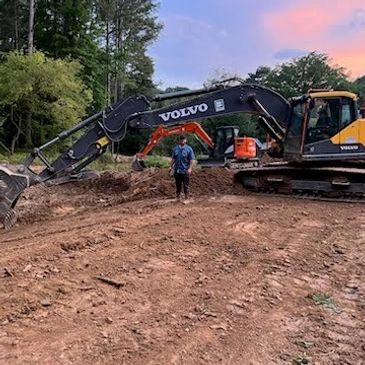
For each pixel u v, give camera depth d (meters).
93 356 4.00
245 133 38.59
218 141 20.45
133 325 4.62
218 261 6.77
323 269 6.62
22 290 5.35
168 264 6.53
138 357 4.02
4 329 4.43
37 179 10.81
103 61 42.06
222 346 4.28
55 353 4.04
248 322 4.82
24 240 8.17
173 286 5.72
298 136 12.82
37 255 6.71
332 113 12.48
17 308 4.88
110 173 18.58
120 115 12.17
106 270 6.17
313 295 5.64
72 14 37.50
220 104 13.38
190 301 5.29
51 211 12.46
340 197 12.41
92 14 42.22
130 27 48.88
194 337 4.43
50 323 4.60
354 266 6.78
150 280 5.87
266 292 5.68
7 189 9.68
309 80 54.56
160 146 39.75
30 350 4.07
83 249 7.15
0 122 30.69
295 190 13.12
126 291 5.49
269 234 8.49
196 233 8.26
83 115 31.58
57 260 6.52
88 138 11.80
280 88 54.66
